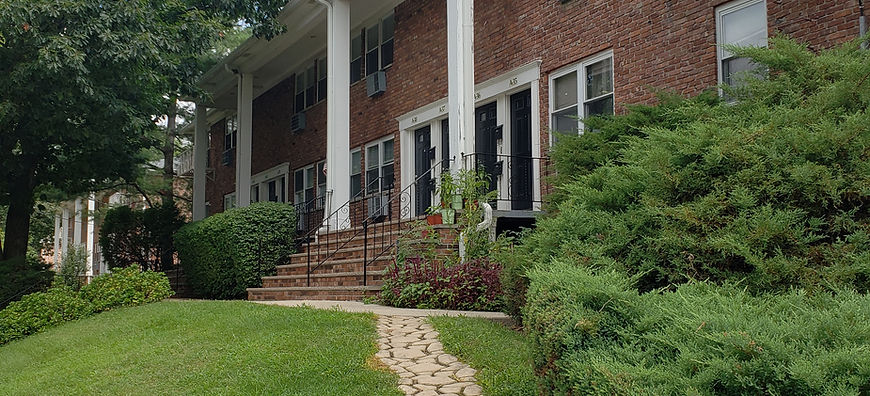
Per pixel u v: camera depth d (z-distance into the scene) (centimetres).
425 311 868
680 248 502
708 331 323
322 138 1975
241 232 1396
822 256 459
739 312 341
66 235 3416
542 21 1227
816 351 294
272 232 1427
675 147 562
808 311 348
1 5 1129
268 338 715
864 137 485
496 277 901
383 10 1688
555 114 1206
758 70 690
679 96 868
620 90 1073
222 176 2825
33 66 1176
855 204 483
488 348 621
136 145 1705
